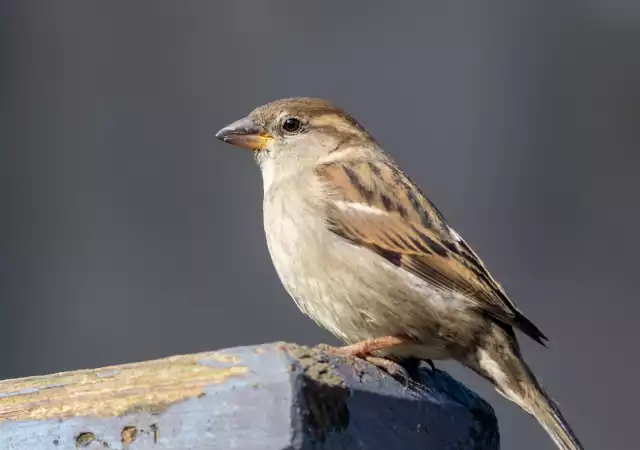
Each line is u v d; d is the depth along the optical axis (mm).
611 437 11625
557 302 12375
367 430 5488
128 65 12891
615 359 12000
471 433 6129
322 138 8164
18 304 12008
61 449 5500
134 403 5426
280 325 12016
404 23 13164
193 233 12422
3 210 12281
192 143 12750
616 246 12641
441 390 6074
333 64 13047
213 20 13062
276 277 12188
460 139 12945
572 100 13109
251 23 13086
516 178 12906
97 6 12945
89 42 12883
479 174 12914
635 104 13086
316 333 11922
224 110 12859
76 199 12461
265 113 8289
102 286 12164
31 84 12672
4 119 12523
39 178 12445
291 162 8086
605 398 11812
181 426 5316
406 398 5715
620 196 12844
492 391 11484
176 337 12047
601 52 13328
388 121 12984
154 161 12703
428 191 12844
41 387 5648
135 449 5383
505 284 12516
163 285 12234
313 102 8320
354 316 7406
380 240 7418
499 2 13305
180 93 12875
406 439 5699
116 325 12039
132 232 12438
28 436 5566
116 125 12727
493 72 13148
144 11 13000
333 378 5383
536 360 11992
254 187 12523
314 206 7562
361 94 13008
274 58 13023
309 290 7539
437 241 7457
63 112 12695
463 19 13227
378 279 7324
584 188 12867
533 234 12734
